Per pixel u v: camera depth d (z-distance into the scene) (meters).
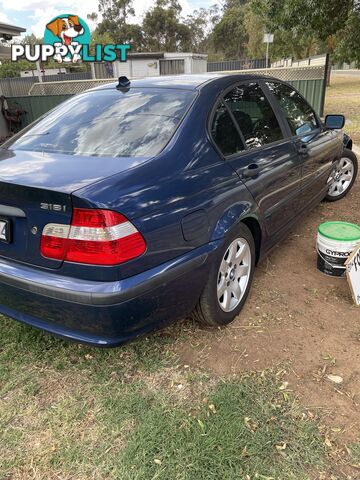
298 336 2.62
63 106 3.04
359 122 10.84
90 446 1.93
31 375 2.39
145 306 2.03
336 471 1.76
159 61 27.98
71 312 1.97
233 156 2.68
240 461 1.81
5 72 39.12
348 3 6.11
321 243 3.29
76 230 1.87
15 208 2.05
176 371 2.38
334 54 7.25
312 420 2.01
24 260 2.10
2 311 2.35
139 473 1.78
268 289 3.18
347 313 2.85
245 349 2.53
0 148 2.72
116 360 2.48
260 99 3.20
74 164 2.17
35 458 1.88
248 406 2.10
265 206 2.96
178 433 1.96
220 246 2.41
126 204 1.91
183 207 2.18
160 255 2.06
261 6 7.78
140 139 2.37
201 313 2.57
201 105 2.57
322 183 4.22
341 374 2.30
